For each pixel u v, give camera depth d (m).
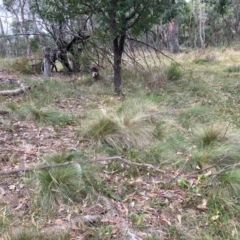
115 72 7.12
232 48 17.55
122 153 3.87
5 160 3.57
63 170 3.04
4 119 4.84
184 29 28.61
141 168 3.50
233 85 7.81
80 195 2.95
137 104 5.35
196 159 3.55
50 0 7.11
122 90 7.16
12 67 9.92
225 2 7.63
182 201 2.95
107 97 6.50
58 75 9.55
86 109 5.61
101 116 4.35
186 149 3.92
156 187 3.19
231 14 23.09
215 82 8.22
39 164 3.26
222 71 10.07
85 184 3.02
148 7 6.43
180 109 5.50
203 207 2.85
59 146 4.00
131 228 2.58
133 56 9.10
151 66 9.45
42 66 9.80
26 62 9.77
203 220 2.70
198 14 25.30
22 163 3.52
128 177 3.36
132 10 6.65
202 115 5.28
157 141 4.08
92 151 3.85
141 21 6.79
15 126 4.58
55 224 2.56
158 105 5.74
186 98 6.47
